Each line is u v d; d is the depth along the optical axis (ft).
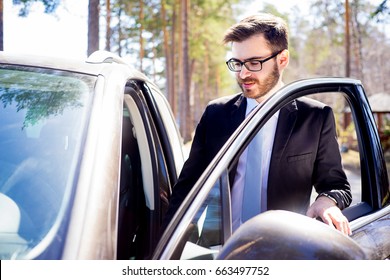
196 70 201.16
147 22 131.44
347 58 113.60
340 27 158.71
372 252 6.98
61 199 4.95
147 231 8.33
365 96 8.32
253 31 7.34
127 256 7.54
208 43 160.25
